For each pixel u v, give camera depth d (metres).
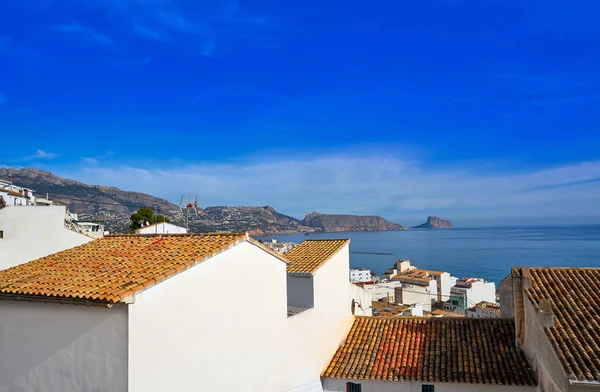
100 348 10.19
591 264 152.00
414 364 17.66
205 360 12.03
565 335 13.77
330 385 17.92
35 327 11.11
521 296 17.44
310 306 17.92
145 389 10.20
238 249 13.62
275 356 15.05
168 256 12.55
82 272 11.95
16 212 27.69
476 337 18.72
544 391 14.66
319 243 21.92
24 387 11.13
